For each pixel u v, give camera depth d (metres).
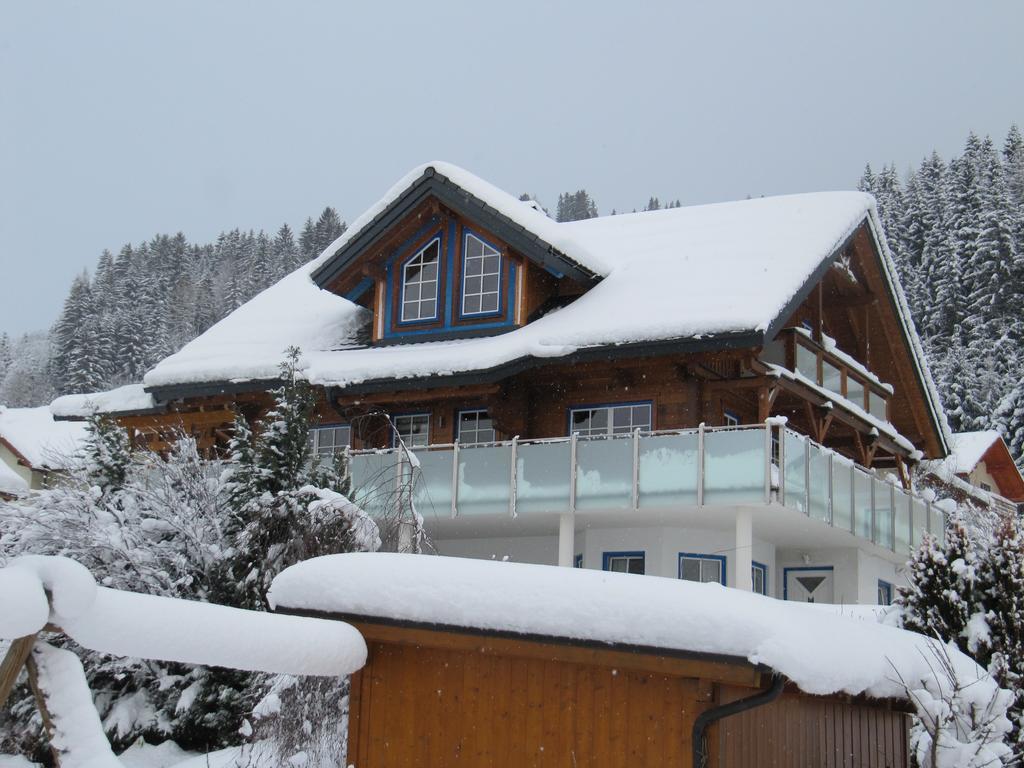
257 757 10.50
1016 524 11.88
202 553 14.88
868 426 23.86
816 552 22.59
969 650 11.22
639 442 18.97
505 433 21.61
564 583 7.77
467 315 22.81
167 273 96.88
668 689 7.71
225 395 23.73
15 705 13.30
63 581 6.00
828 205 23.53
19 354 111.00
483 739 8.30
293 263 93.00
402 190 22.75
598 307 21.16
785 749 8.55
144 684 14.23
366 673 8.78
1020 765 10.25
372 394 22.22
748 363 19.34
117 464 16.41
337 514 13.88
